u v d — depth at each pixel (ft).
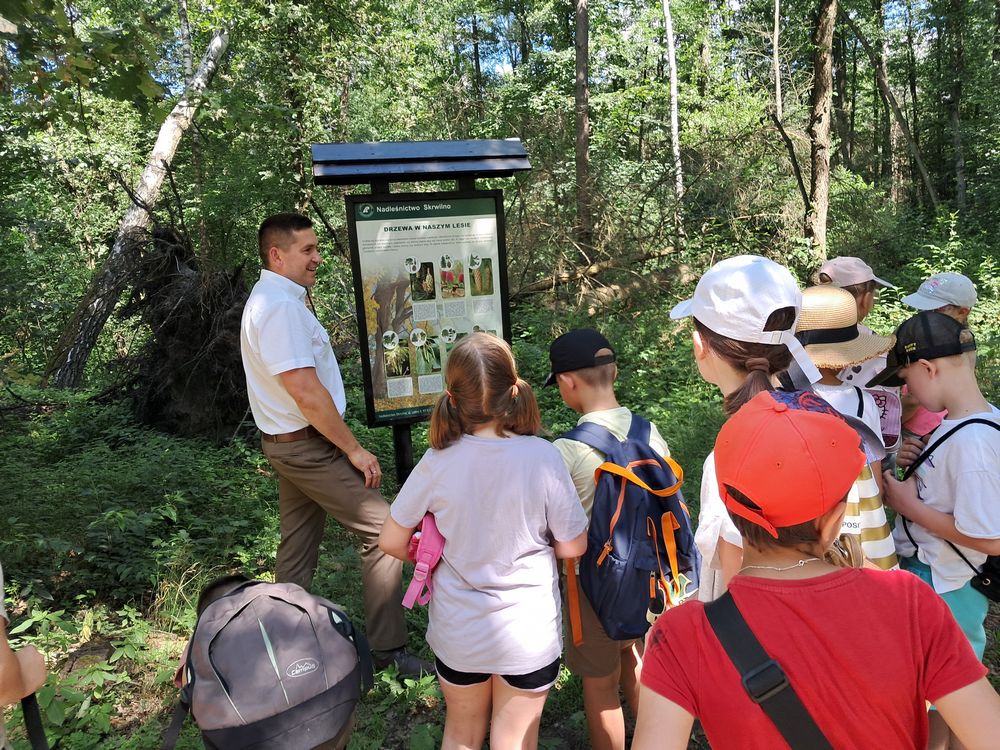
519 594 7.00
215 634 5.77
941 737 7.34
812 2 72.59
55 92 16.90
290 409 10.24
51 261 45.39
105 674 9.80
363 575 10.66
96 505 15.25
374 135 48.98
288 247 10.44
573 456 7.66
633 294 35.24
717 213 41.52
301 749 5.49
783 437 4.05
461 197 13.34
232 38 43.34
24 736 8.89
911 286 38.96
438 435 7.05
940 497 6.89
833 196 48.88
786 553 4.18
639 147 60.34
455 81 83.66
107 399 24.85
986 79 75.05
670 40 66.44
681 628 4.12
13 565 12.96
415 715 9.96
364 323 13.10
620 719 8.13
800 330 6.97
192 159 42.91
